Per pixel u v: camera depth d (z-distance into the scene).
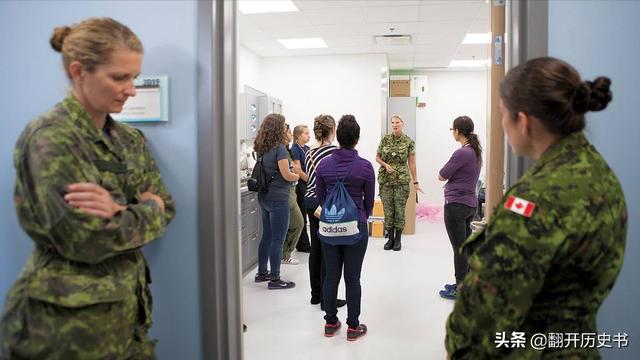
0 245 1.71
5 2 1.68
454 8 4.94
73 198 1.06
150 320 1.36
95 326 1.13
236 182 1.75
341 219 2.58
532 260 0.87
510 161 1.65
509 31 1.61
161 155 1.64
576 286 0.92
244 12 5.03
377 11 5.04
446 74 9.23
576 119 0.93
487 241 0.93
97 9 1.65
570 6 1.50
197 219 1.63
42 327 1.11
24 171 1.10
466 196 3.33
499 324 0.90
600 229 0.89
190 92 1.62
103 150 1.22
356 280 2.80
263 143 3.74
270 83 7.53
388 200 5.36
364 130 7.37
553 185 0.90
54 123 1.12
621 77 1.50
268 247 4.02
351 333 2.83
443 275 4.30
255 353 2.68
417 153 9.33
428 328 3.03
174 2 1.61
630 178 1.51
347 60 7.36
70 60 1.14
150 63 1.63
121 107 1.22
